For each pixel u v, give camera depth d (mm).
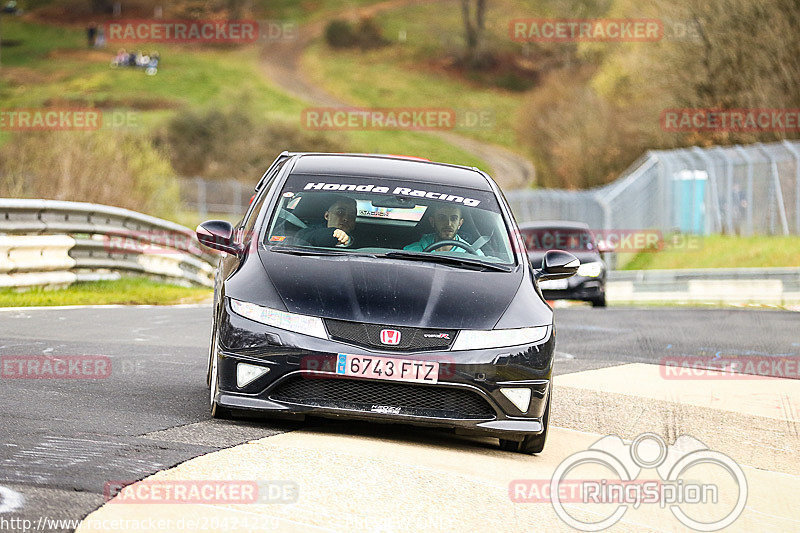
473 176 27609
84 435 19219
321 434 21109
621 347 44281
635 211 122875
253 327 20984
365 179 26094
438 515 16312
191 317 44844
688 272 89688
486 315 21562
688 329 53750
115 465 17203
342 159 27344
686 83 155250
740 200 118688
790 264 99438
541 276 25641
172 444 19000
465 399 21031
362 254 23375
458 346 20891
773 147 118500
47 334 34562
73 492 15461
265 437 20250
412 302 21391
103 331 36875
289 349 20641
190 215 102500
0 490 15273
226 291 21969
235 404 21000
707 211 122062
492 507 17266
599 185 182250
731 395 32812
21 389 23656
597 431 25516
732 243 113438
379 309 21078
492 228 25234
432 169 27453
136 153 86000
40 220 49062
